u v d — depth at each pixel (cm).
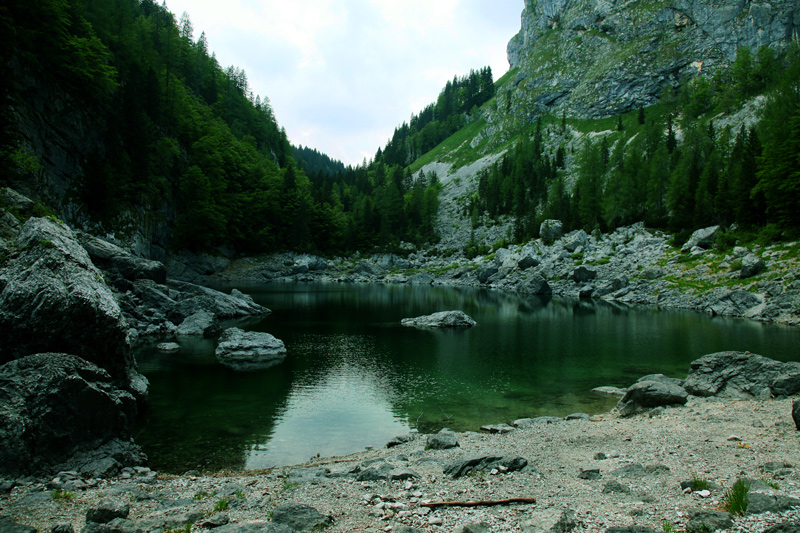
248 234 12231
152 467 1500
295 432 1861
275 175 13675
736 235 7462
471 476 1116
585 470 1071
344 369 2952
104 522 874
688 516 754
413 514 861
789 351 3281
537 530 727
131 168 8331
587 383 2648
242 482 1233
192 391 2428
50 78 6669
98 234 7075
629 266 8581
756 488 863
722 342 3756
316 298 7694
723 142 11819
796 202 6353
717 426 1526
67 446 1338
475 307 6681
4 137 4403
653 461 1173
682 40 19150
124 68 9112
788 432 1373
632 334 4291
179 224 9669
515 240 14000
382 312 5934
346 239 15112
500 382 2659
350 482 1125
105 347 1752
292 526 799
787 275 5641
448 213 19062
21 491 1095
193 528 811
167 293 5016
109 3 9694
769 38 16612
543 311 6225
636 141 14788
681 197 10031
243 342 3406
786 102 9169
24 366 1376
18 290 1620
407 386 2572
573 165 17912
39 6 6375
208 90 14288
